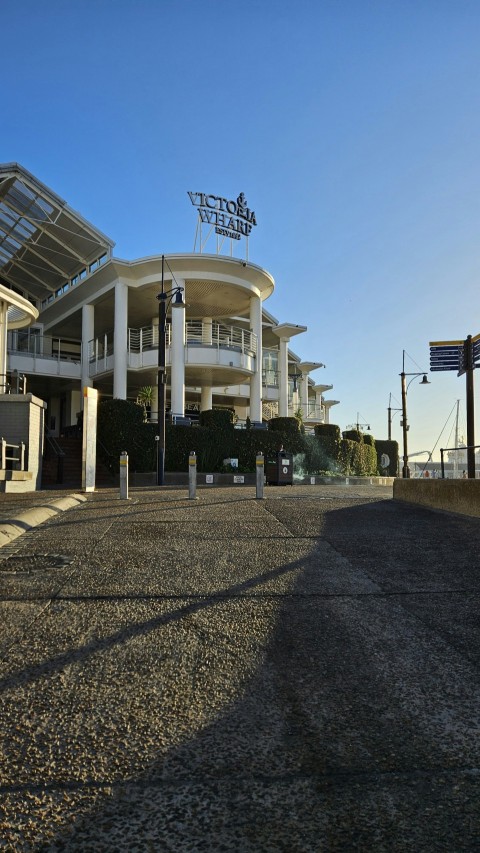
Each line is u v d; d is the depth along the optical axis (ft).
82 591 17.06
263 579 18.61
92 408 53.93
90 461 53.57
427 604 16.26
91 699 10.52
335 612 15.51
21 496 42.09
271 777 8.16
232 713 10.06
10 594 16.75
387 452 159.74
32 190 98.02
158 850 6.75
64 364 121.39
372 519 30.86
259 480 43.01
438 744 9.07
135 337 114.21
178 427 92.12
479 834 7.03
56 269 124.67
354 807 7.50
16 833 7.04
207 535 25.71
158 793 7.80
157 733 9.37
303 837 6.96
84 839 6.95
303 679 11.45
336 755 8.73
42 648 12.84
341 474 113.91
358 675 11.65
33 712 10.03
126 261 103.24
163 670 11.78
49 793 7.80
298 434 106.32
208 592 17.11
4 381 73.15
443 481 34.55
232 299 115.34
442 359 49.83
